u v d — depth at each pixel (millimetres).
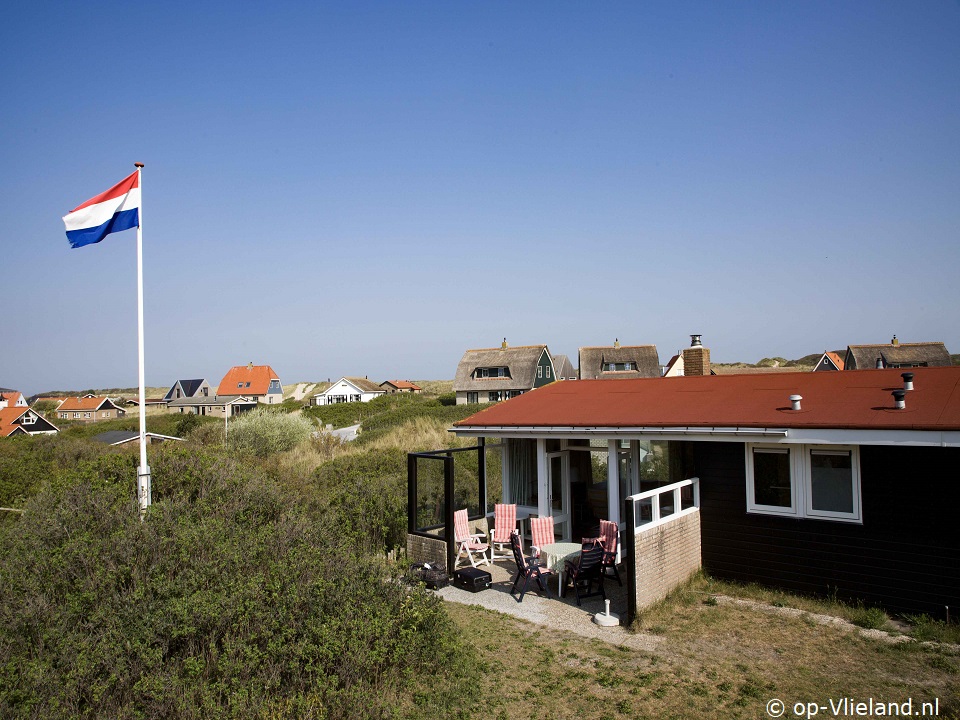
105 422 62969
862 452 9891
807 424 9914
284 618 7246
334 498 14805
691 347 18922
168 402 97250
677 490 10836
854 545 9953
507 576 12227
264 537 9305
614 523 11727
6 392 95438
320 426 40969
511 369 64125
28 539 8891
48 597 7504
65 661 6324
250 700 6125
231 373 102875
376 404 56500
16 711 5504
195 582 7652
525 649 8609
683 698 7156
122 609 7086
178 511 10062
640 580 9500
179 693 6125
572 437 12398
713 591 10812
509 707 7047
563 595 11000
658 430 11336
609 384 15992
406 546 12773
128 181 12289
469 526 13680
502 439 14430
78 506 10242
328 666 6969
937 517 9242
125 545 8430
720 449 11383
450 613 10148
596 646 8664
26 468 21016
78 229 12164
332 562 8938
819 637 8750
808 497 10445
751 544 11000
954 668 7688
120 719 5719
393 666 7469
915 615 9336
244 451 29281
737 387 13375
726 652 8344
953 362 49406
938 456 9273
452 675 7664
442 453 13578
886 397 10766
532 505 14492
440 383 132250
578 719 6789
